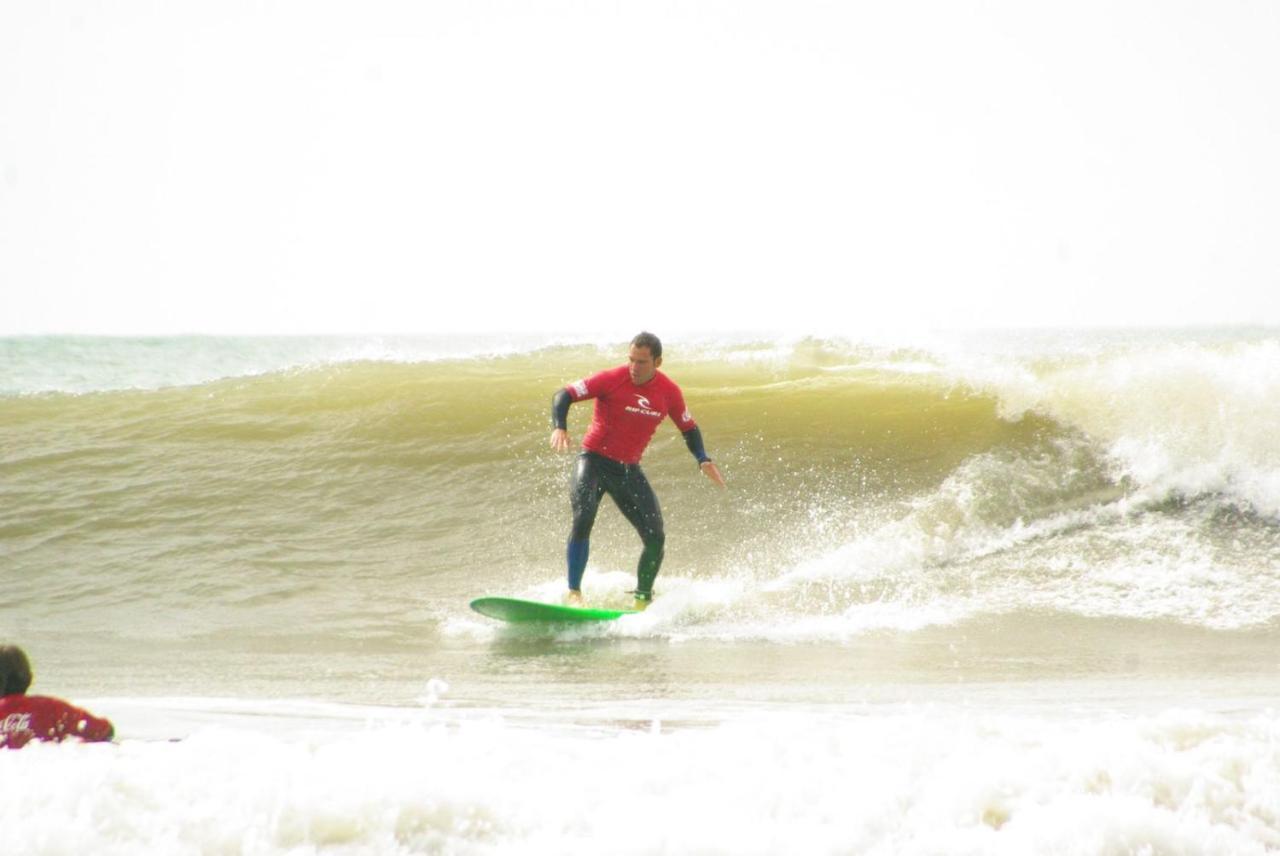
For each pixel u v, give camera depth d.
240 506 8.62
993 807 2.09
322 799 1.96
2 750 2.25
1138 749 2.29
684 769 2.29
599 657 5.61
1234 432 8.07
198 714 3.96
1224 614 6.23
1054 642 5.74
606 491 6.89
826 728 2.56
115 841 1.79
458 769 2.20
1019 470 8.12
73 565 7.75
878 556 7.32
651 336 6.71
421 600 7.02
